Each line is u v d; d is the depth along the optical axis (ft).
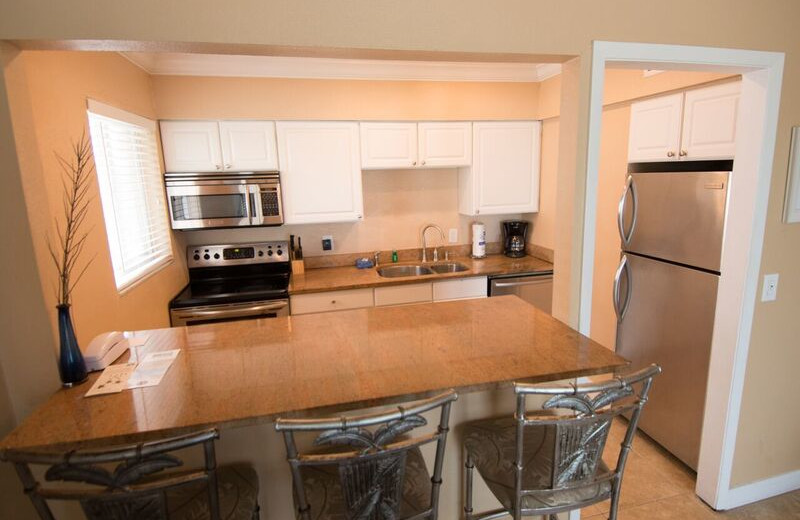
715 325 6.93
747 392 6.89
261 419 3.90
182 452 4.74
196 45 4.41
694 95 7.19
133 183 8.22
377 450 3.54
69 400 4.25
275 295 9.86
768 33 5.81
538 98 11.55
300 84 10.09
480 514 5.82
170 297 9.55
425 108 10.91
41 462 3.09
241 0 4.34
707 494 7.29
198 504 4.05
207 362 5.05
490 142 11.55
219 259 11.16
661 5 5.41
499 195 11.93
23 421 4.16
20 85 4.19
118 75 7.55
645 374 4.04
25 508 4.60
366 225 12.46
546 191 11.82
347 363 4.92
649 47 5.46
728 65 5.78
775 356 6.92
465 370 4.66
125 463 3.47
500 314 6.59
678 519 7.03
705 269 7.18
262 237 11.72
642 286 8.51
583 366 4.72
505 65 10.84
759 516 7.06
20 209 4.20
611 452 8.68
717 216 6.85
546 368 4.67
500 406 5.62
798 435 7.39
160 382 4.58
